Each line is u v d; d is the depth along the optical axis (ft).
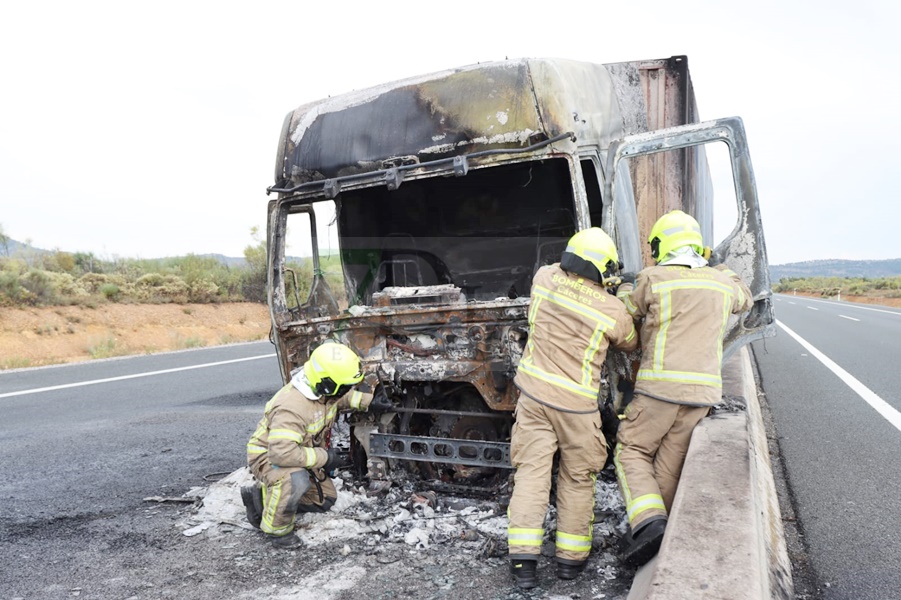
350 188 15.25
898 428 21.86
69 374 38.42
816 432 21.57
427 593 10.77
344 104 15.71
